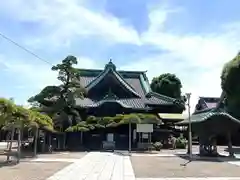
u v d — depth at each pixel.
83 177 14.11
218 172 16.11
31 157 24.06
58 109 33.31
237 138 46.19
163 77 64.94
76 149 34.50
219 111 26.41
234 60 27.98
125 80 46.66
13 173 14.91
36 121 24.97
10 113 19.27
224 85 29.03
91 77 48.97
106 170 16.69
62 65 33.41
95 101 42.00
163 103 42.03
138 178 13.87
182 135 43.91
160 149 35.41
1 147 38.22
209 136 26.62
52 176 14.18
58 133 32.88
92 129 35.94
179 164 20.05
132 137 37.56
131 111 41.31
